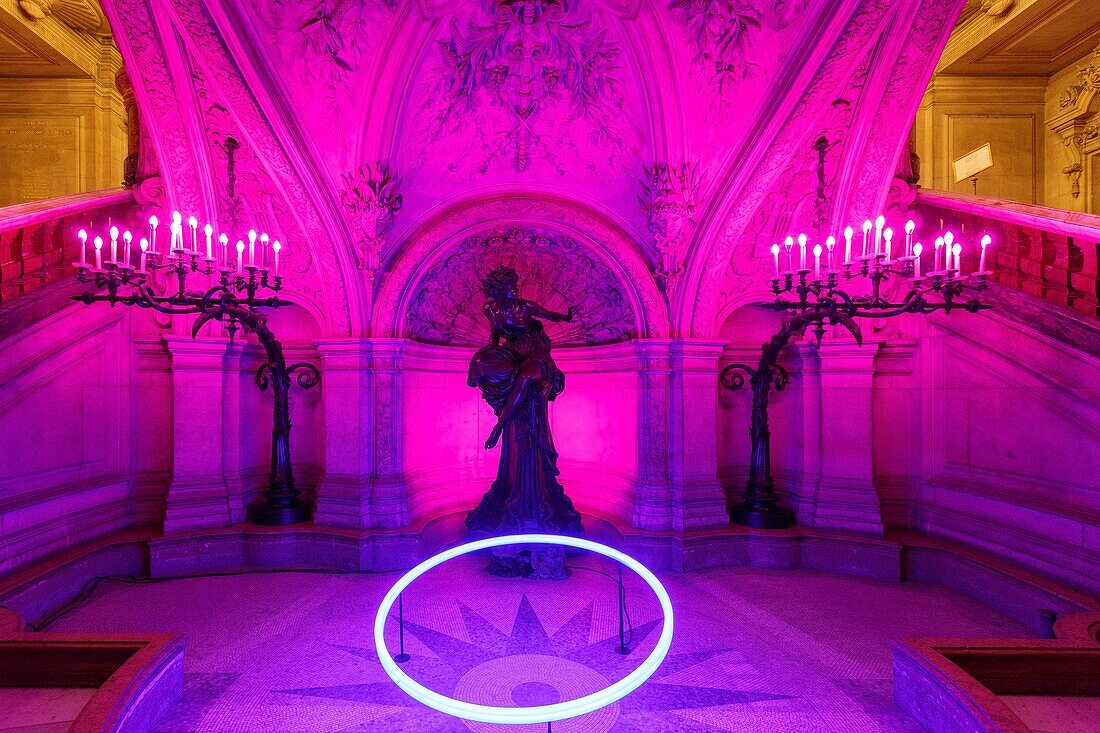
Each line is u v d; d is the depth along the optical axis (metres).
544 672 4.87
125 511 7.52
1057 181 12.98
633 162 7.71
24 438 6.33
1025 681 4.13
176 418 7.53
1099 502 5.60
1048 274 6.38
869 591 6.77
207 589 6.75
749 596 6.63
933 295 7.45
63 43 12.70
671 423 8.01
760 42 6.51
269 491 8.09
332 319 8.17
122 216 7.56
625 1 6.44
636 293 8.17
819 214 7.88
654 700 4.50
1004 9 11.51
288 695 4.55
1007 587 6.10
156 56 6.28
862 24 6.02
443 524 8.41
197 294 5.68
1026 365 6.40
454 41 6.81
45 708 3.90
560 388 7.70
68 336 6.87
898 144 7.09
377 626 3.87
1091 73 12.02
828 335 7.92
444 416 9.08
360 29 6.53
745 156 7.19
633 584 6.98
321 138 7.14
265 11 6.15
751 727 4.17
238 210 7.78
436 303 8.76
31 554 6.15
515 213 8.11
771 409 8.73
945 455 7.44
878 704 4.46
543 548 7.19
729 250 7.88
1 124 13.55
